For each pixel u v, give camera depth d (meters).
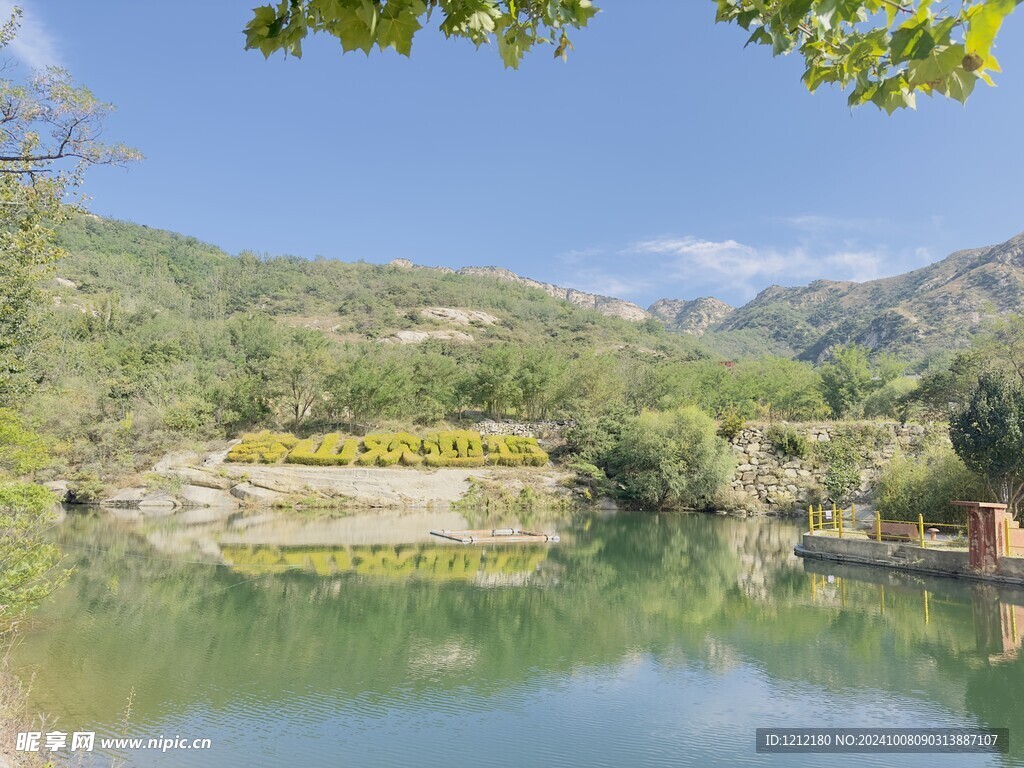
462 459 36.56
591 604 14.41
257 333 65.69
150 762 6.77
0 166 7.81
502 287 148.75
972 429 18.56
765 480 34.59
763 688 9.30
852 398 48.75
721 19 2.52
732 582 17.09
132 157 8.18
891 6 1.97
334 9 1.97
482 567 18.61
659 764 6.97
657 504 34.84
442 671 9.95
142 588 15.11
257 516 29.78
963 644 11.40
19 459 14.76
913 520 21.58
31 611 12.44
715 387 49.22
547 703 8.69
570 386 46.38
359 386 40.41
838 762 7.01
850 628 12.48
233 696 8.74
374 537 23.73
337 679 9.50
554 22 2.77
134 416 36.44
